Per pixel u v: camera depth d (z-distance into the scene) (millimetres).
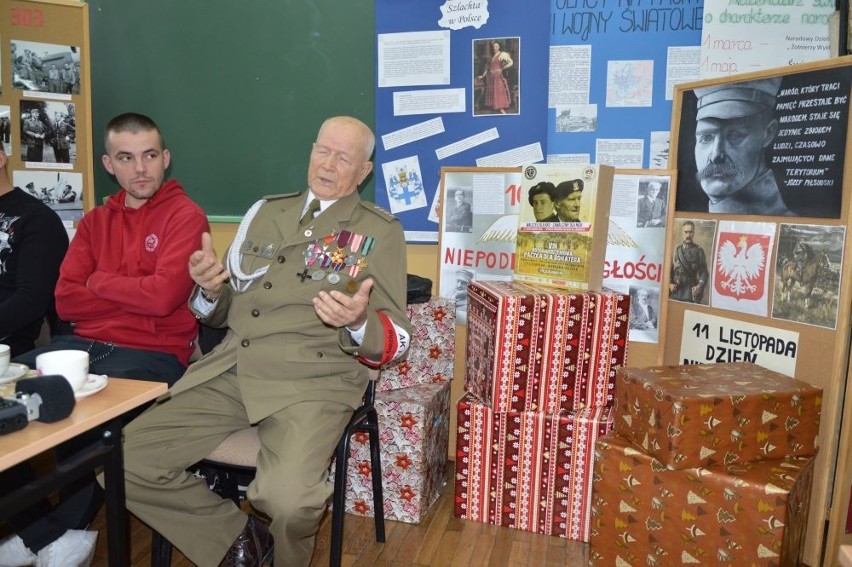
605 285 2240
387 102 2549
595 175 1979
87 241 2043
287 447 1548
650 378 1722
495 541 2018
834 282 1746
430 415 2141
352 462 2148
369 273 1764
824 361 1777
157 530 1579
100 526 2064
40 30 2490
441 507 2229
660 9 2328
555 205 2070
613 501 1750
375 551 1946
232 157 2773
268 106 2703
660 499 1657
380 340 1633
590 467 1977
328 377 1721
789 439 1656
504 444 2062
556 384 2023
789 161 1851
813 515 1816
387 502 2129
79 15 2537
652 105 2373
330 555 1756
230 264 1846
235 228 2818
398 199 2594
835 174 1740
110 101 2846
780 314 1886
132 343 1957
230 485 1949
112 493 1231
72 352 1170
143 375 1845
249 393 1670
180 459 1622
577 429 1975
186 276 1892
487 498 2115
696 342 2131
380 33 2512
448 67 2479
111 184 2895
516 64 2418
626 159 2416
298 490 1471
